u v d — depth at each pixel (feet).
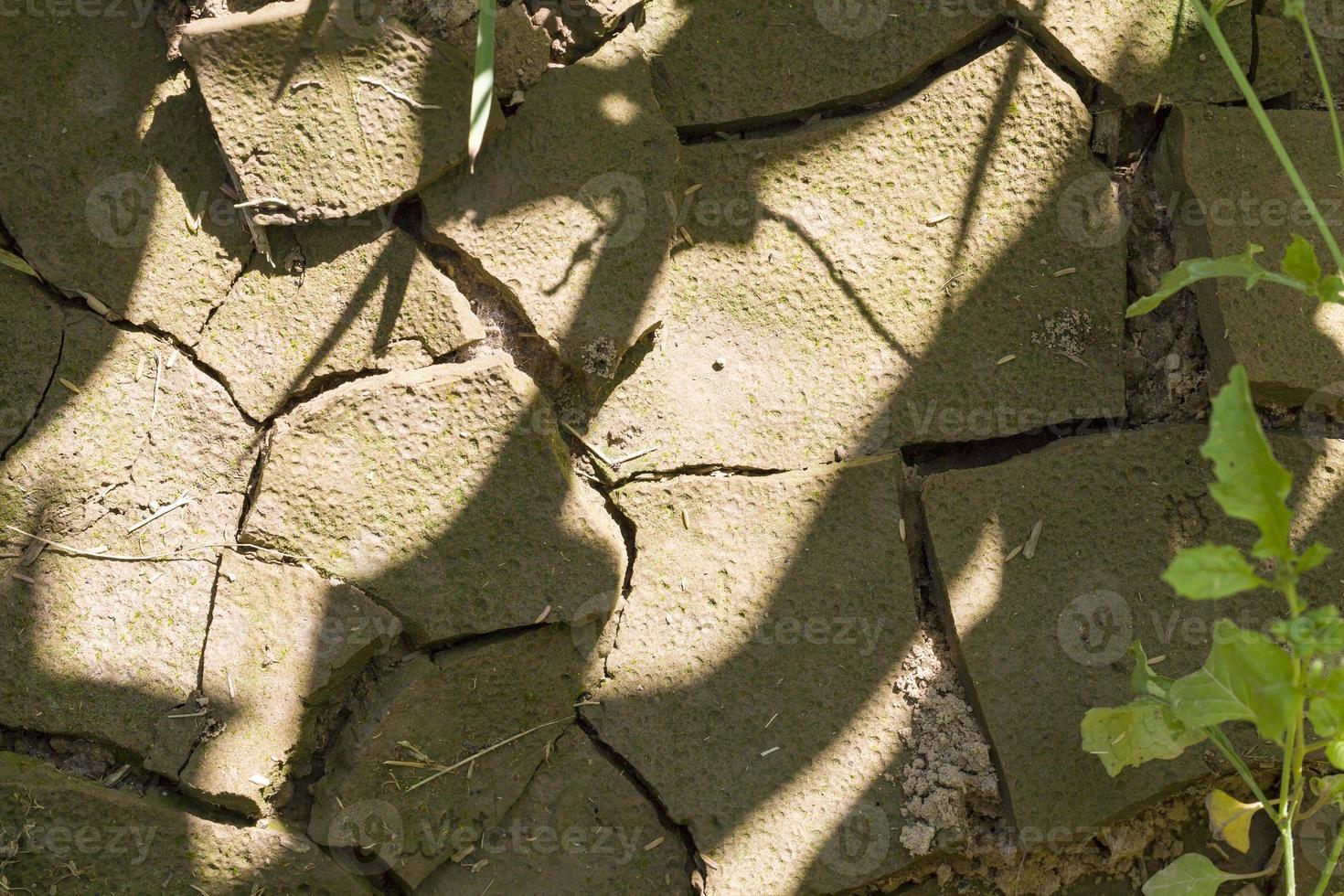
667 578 6.80
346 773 6.71
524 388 6.75
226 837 6.68
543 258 6.79
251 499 6.77
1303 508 6.82
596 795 6.78
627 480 6.81
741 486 6.81
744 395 6.83
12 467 6.73
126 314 6.77
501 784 6.75
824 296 6.84
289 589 6.72
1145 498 6.82
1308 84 6.93
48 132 6.77
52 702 6.69
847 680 6.79
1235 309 6.82
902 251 6.85
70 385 6.75
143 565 6.73
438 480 6.75
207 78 6.72
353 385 6.75
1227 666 6.54
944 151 6.86
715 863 6.75
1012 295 6.85
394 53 6.74
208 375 6.79
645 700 6.79
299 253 6.79
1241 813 6.61
